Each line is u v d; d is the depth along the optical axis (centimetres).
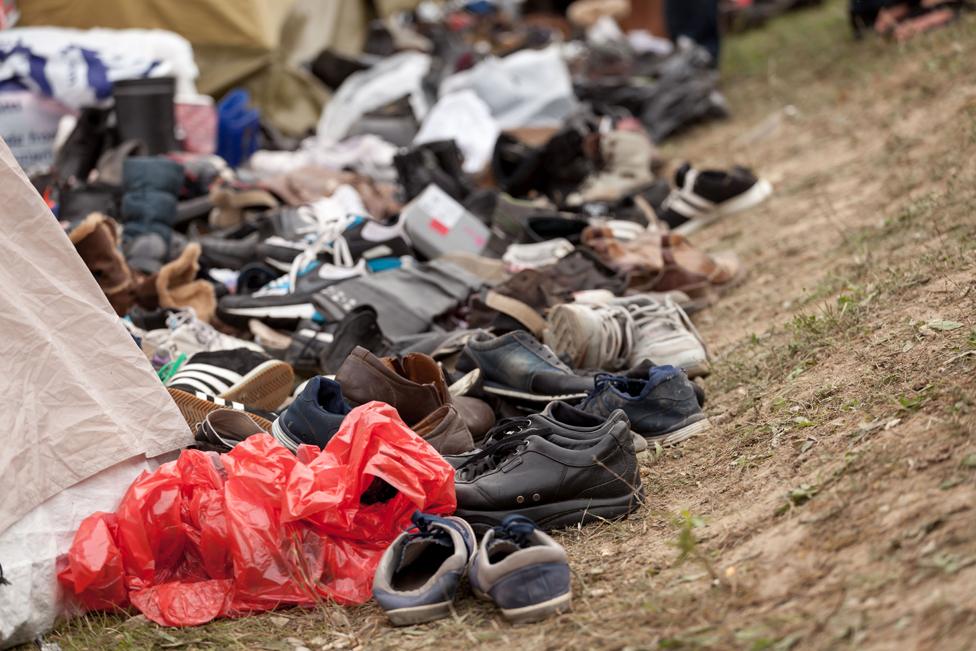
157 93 651
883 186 514
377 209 598
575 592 249
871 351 316
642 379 343
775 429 298
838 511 235
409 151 622
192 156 651
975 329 292
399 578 267
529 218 527
